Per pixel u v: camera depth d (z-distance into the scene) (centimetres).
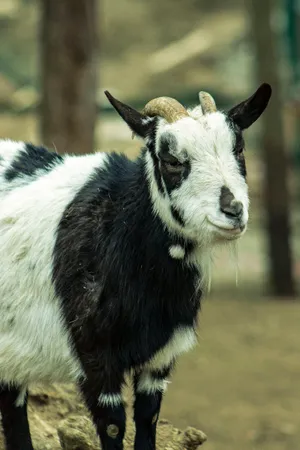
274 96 2319
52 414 882
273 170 2338
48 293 699
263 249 2662
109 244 684
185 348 712
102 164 732
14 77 4606
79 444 771
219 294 2281
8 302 710
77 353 693
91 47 1725
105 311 676
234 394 1426
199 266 695
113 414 687
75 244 691
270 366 1566
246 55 4541
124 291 677
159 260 681
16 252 709
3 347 717
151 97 4575
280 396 1420
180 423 1295
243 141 693
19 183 740
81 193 709
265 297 2264
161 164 671
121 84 4647
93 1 1720
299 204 3259
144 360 690
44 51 1733
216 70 4584
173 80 4600
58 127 1717
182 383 1467
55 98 1717
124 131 3381
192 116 686
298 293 2344
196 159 659
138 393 720
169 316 689
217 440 1244
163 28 4922
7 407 766
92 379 688
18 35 4744
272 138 2333
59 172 735
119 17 4947
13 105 3531
